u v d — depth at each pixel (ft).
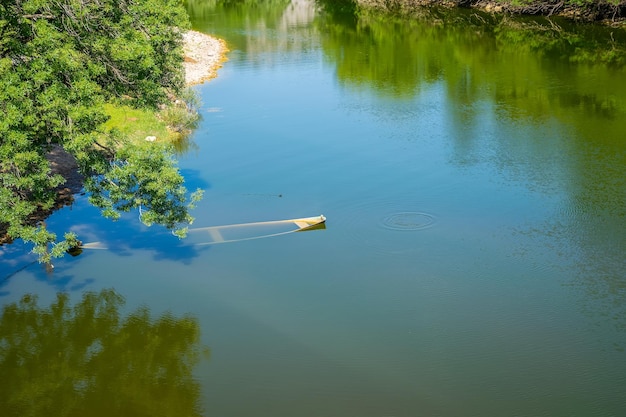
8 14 53.16
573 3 171.42
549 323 53.42
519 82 118.73
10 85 49.32
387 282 59.57
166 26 66.49
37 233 53.62
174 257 64.49
